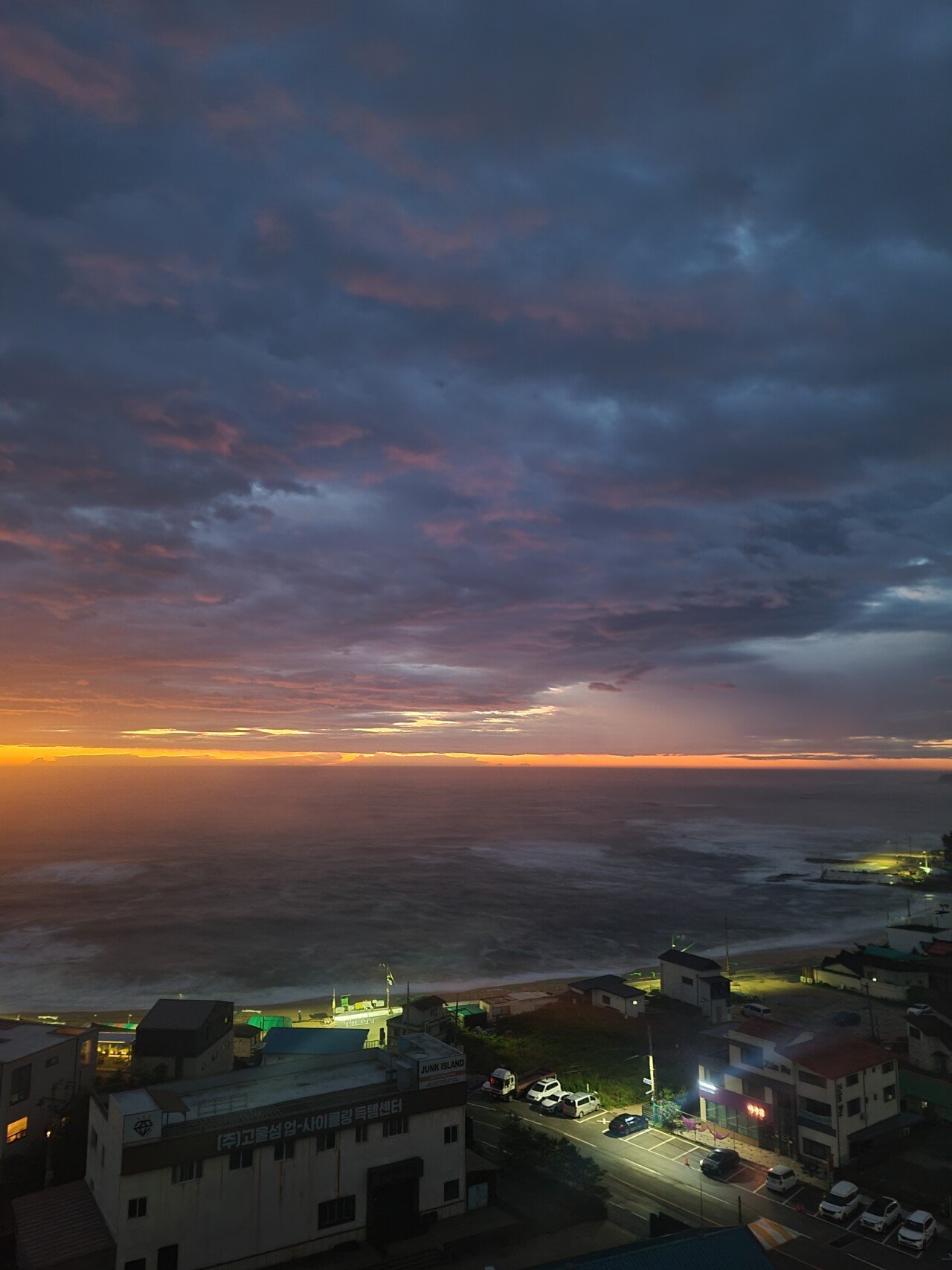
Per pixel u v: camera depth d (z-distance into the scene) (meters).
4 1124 46.97
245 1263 34.78
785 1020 81.69
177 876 187.50
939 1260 35.62
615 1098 55.94
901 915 150.00
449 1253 36.25
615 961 117.62
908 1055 66.50
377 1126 38.38
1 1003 96.06
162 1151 34.03
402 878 186.00
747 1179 43.84
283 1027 77.56
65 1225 35.12
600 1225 38.91
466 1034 74.00
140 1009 93.62
